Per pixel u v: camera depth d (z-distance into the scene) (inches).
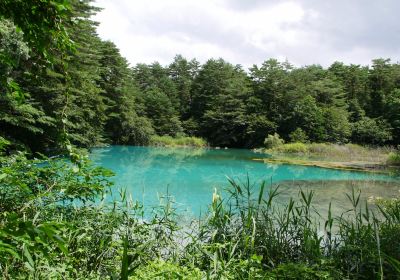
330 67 2142.0
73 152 96.2
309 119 1360.7
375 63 1806.1
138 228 123.5
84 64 767.7
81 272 97.5
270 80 1553.9
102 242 105.3
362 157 966.4
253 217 135.9
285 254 130.5
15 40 307.0
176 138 1466.5
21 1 66.1
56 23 69.2
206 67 1910.7
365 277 112.8
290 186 448.1
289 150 1112.8
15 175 101.2
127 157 775.7
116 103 1139.9
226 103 1574.8
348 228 137.3
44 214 104.8
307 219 138.5
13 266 75.7
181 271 97.7
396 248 125.2
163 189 396.5
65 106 95.5
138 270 97.0
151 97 1545.3
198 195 369.1
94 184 116.5
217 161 757.3
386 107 1566.2
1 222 74.2
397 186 468.8
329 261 113.0
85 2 735.7
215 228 132.5
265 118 1481.3
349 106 1657.2
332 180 515.2
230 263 101.7
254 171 599.2
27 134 604.1
